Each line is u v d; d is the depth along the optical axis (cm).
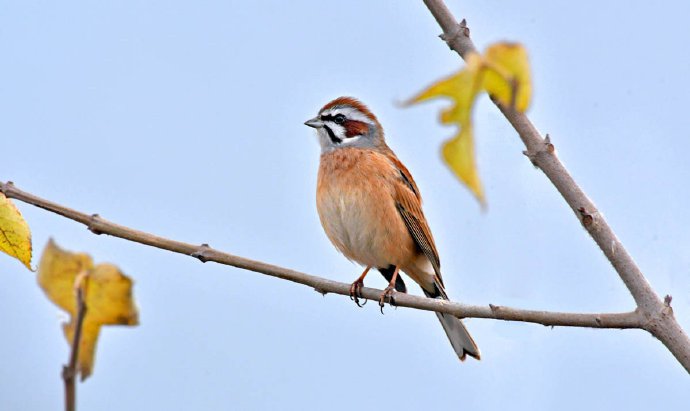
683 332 787
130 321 535
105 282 532
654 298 793
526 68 446
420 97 430
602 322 845
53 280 527
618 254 791
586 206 782
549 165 784
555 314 899
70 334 529
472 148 427
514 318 930
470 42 781
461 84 428
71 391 463
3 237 857
